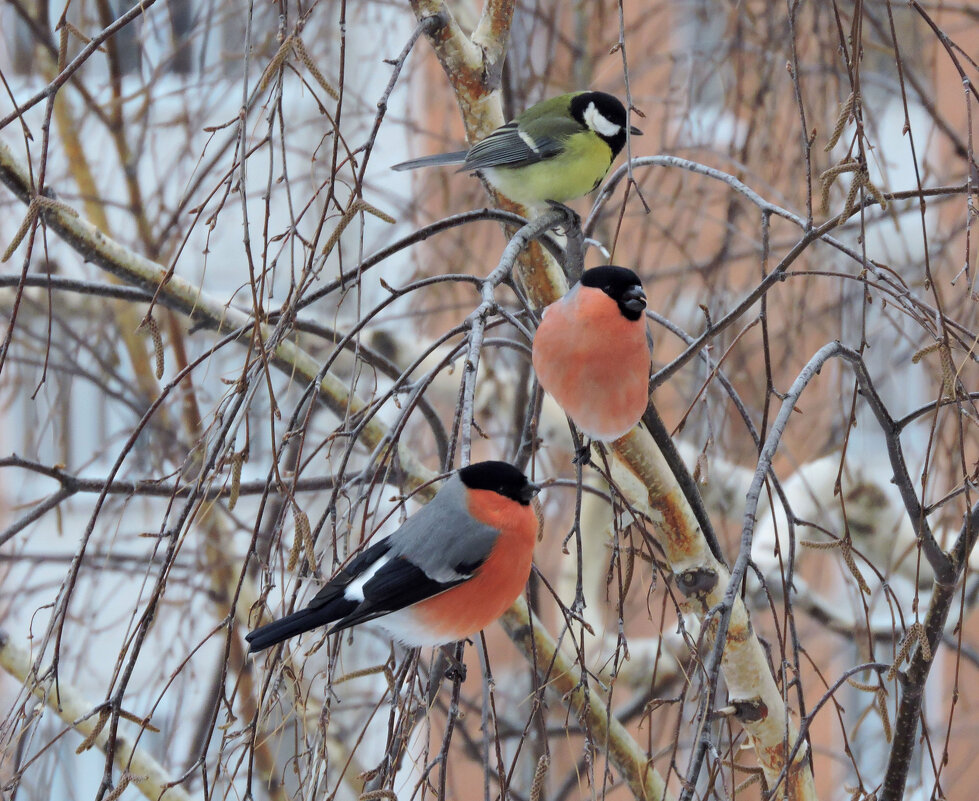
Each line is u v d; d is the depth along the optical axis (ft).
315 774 16.47
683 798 14.66
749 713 25.04
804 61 41.29
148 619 17.65
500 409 43.47
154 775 26.81
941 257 35.91
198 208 17.95
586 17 45.83
